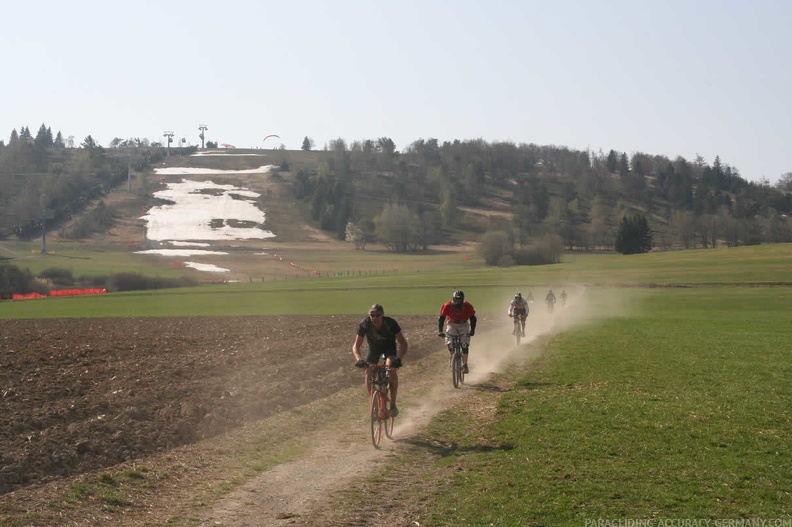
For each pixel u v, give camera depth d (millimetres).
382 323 16297
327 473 13398
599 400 19672
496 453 14391
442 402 20531
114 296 108062
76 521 10742
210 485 12688
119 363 29000
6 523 10406
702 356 30219
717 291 93375
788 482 12195
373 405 15492
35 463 13406
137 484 12680
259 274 168625
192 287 126312
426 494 11961
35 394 20984
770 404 18969
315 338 40094
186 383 23156
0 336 44688
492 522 10539
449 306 23453
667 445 14641
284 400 20594
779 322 52875
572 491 11836
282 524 10672
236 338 41062
